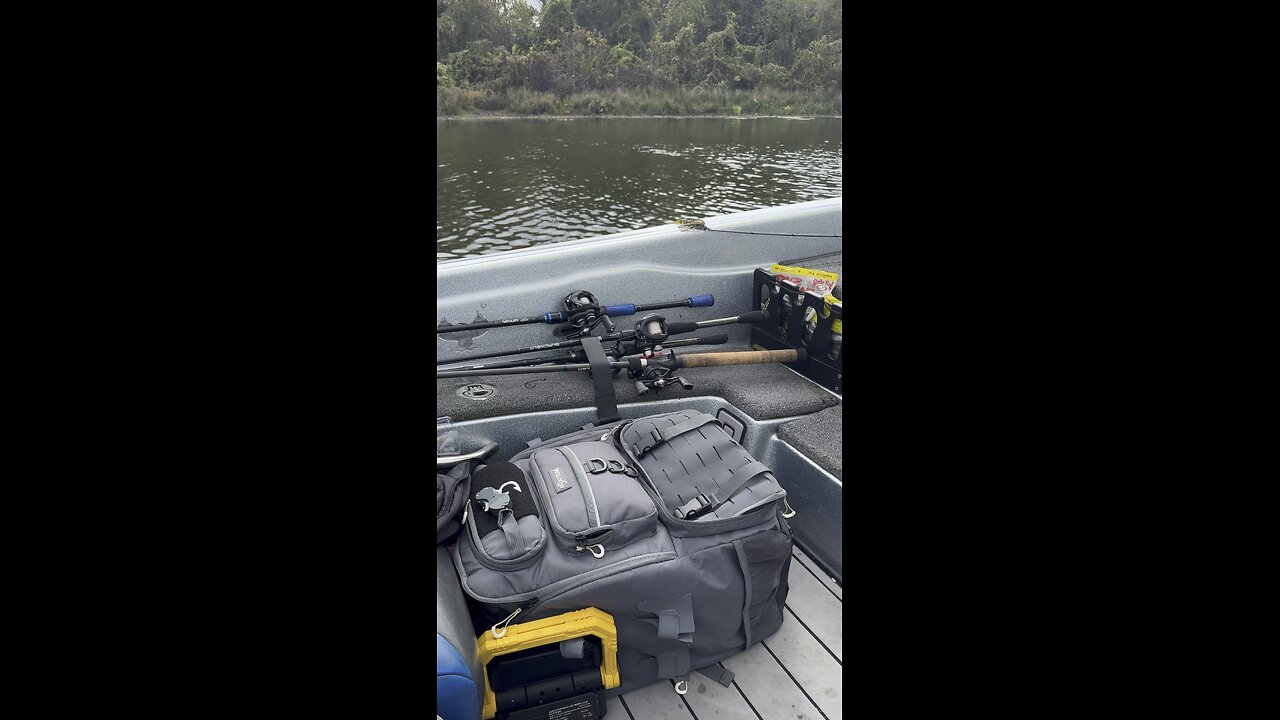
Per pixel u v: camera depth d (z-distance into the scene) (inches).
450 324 77.2
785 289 83.8
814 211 93.3
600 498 53.9
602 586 50.8
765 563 56.0
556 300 81.4
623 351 79.7
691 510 54.7
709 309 90.5
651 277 85.7
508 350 78.4
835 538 66.5
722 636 56.7
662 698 55.7
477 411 70.8
